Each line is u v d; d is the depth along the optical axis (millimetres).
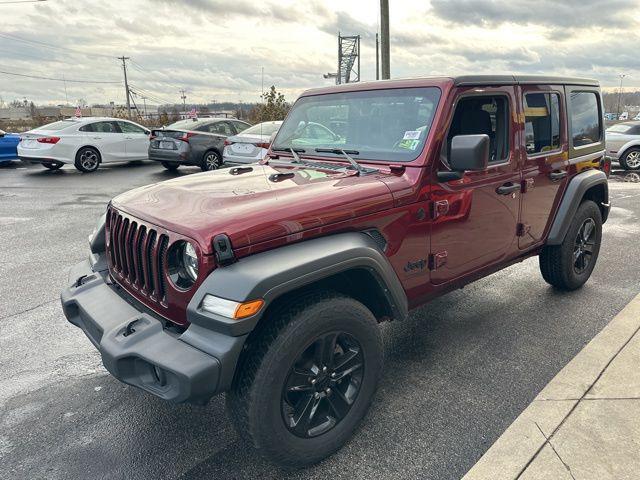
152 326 2391
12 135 16016
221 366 2146
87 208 9188
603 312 4391
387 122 3271
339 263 2459
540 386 3275
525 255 4094
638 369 3320
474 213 3346
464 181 3234
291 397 2514
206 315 2195
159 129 13906
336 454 2668
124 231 2797
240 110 43781
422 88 3180
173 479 2535
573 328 4098
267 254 2340
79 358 3754
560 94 4078
